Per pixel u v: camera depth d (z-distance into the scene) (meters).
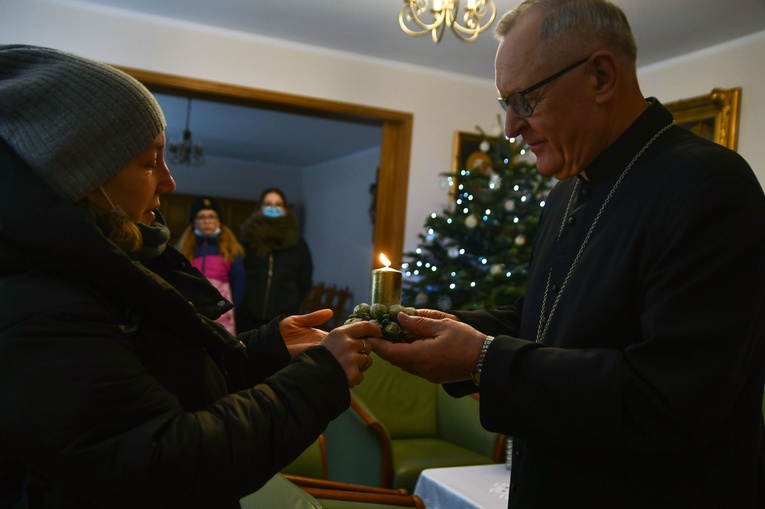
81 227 0.76
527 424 0.99
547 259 1.26
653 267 0.98
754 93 3.70
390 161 4.89
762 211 0.95
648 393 0.91
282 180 11.52
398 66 4.79
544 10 1.08
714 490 1.00
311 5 3.81
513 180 4.43
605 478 1.02
